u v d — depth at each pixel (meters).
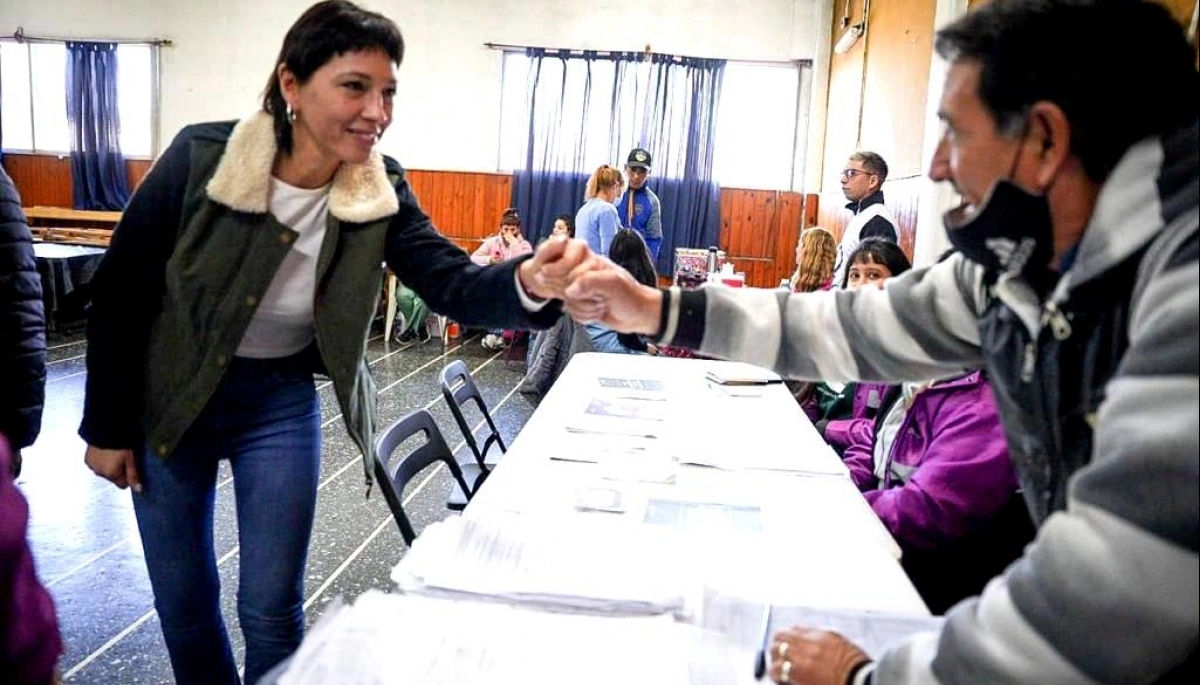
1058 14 0.63
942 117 0.70
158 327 1.44
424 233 1.49
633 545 1.20
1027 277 0.72
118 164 8.55
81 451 3.87
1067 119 0.63
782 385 2.60
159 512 1.49
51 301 6.48
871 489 2.15
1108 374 0.64
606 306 1.11
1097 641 0.52
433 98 8.24
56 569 2.70
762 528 1.33
